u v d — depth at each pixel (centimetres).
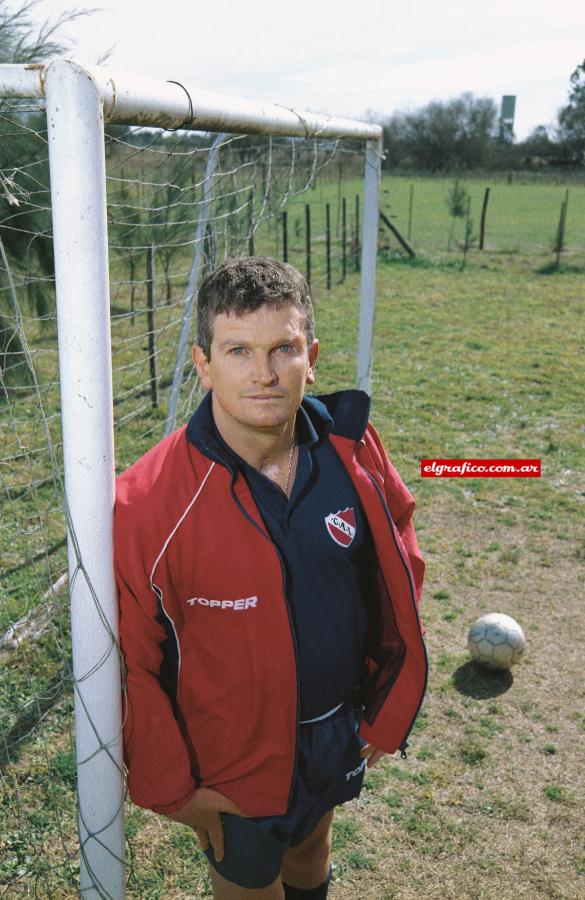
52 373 683
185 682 162
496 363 962
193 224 672
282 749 165
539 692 371
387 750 184
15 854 270
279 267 143
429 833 287
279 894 185
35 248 655
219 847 173
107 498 151
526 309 1284
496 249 1917
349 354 990
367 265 494
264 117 259
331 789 182
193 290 471
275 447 151
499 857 278
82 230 138
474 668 388
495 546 514
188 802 166
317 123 339
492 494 595
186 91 182
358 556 168
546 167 4716
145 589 148
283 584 152
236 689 160
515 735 341
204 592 151
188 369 654
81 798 169
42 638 376
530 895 262
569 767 323
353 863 273
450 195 2364
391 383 873
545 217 2677
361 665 191
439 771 318
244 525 149
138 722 156
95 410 146
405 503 180
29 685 346
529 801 304
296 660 158
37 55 593
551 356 997
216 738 166
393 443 694
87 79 132
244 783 168
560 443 699
